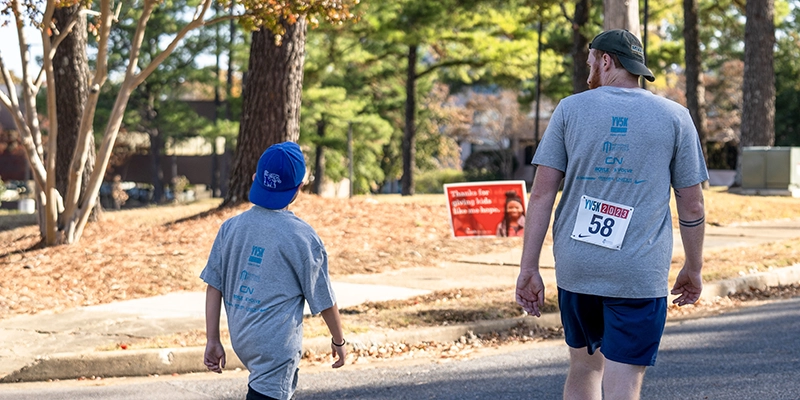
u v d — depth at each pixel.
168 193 54.31
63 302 9.91
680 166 3.53
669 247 3.52
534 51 29.86
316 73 31.61
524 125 51.34
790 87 42.69
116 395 6.34
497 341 8.26
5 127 52.84
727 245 14.76
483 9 28.69
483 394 6.09
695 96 25.38
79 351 7.33
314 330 7.97
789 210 19.77
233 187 15.78
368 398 6.09
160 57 12.63
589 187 3.51
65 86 16.14
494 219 8.88
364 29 28.53
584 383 3.80
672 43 29.89
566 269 3.56
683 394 5.89
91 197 13.60
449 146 53.50
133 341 7.71
